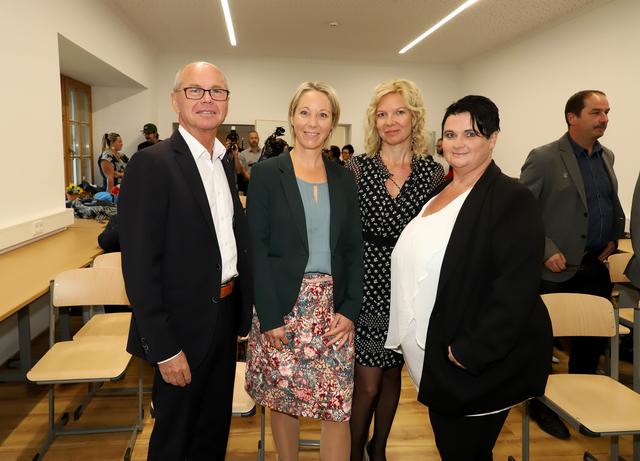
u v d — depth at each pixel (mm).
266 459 2240
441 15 6004
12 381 2789
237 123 8656
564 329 2080
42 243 3379
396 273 1558
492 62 7891
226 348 1611
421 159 1864
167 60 8281
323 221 1648
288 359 1631
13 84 3111
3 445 2326
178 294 1408
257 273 1598
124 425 2508
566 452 2312
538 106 6629
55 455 2238
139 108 7488
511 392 1331
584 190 2457
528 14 5953
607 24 5199
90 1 4711
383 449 2041
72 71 5898
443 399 1362
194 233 1392
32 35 3371
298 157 1704
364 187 1842
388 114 1800
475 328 1287
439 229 1418
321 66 8773
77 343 2221
